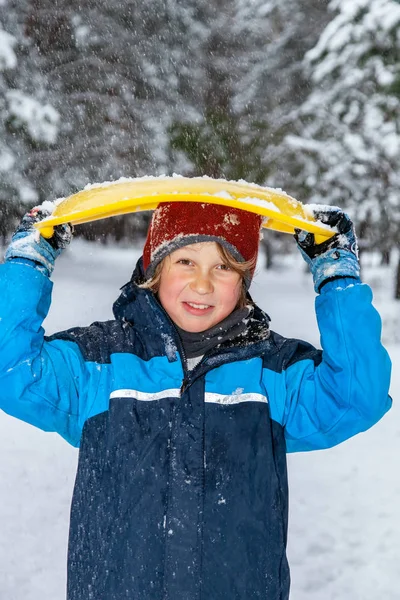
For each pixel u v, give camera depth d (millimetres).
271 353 1888
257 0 25219
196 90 23625
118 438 1727
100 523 1703
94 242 35438
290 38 23031
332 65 15055
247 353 1824
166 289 1874
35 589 3262
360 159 16000
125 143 20766
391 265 26953
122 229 37531
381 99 15055
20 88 17172
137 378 1783
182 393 1762
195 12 24984
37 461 5156
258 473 1744
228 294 1860
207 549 1670
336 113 16062
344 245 1880
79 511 1733
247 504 1719
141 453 1716
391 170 16078
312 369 1891
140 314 1867
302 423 1848
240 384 1807
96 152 20188
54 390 1746
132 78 22266
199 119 21016
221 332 1855
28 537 3785
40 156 19250
